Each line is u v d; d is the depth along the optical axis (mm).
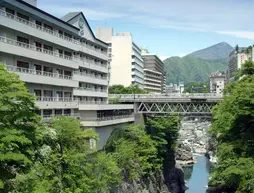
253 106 42500
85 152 40625
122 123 67000
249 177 38594
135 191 55594
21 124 27500
